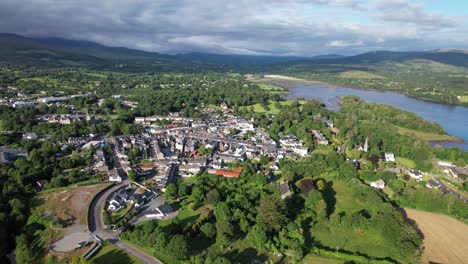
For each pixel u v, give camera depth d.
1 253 190.88
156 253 191.38
